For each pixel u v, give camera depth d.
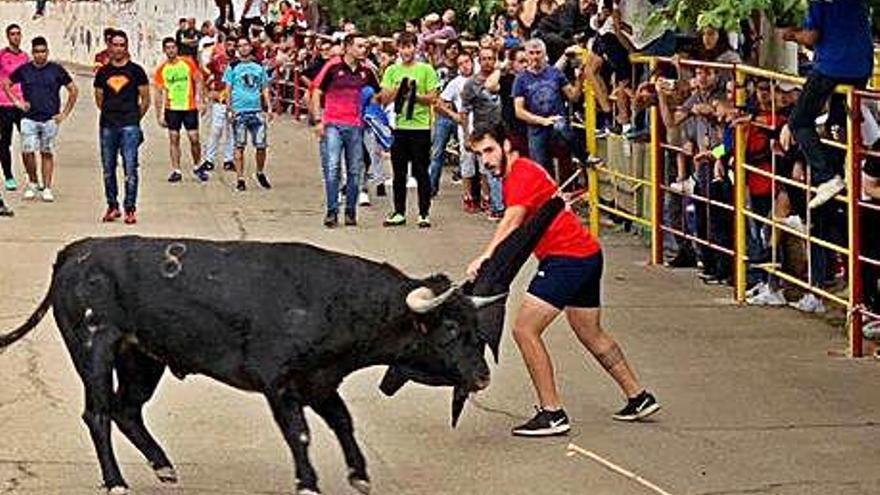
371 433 10.57
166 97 24.41
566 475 9.65
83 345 8.95
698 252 16.39
